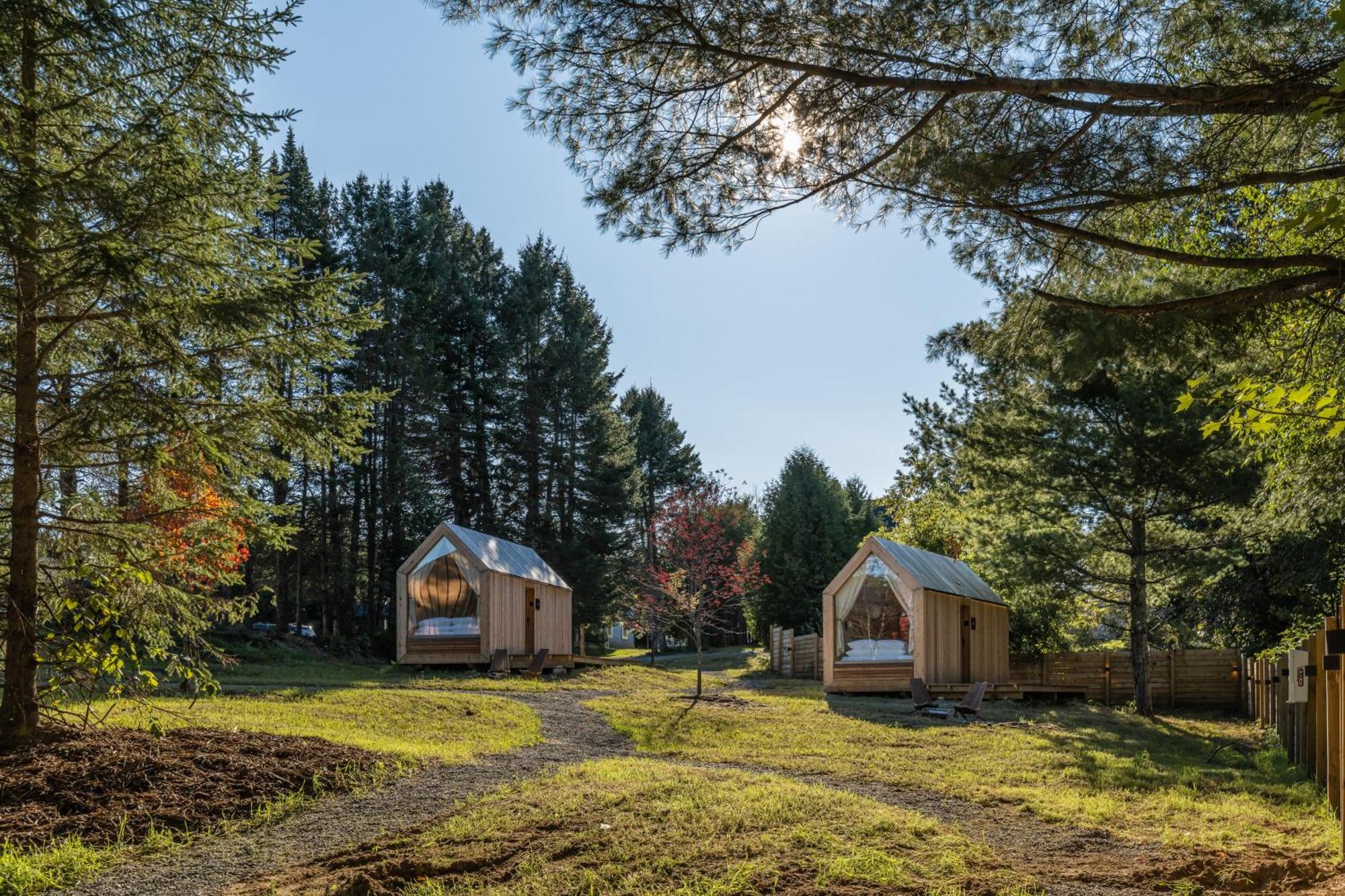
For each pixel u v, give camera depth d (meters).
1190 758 13.67
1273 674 15.17
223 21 8.84
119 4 8.53
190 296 8.65
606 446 44.94
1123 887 6.04
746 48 7.34
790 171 8.29
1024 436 19.77
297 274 10.12
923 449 22.28
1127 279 8.80
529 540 42.00
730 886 5.79
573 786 8.56
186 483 10.18
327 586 33.19
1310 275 7.13
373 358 35.06
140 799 7.65
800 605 38.75
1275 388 5.35
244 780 8.32
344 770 9.07
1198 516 20.30
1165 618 28.36
